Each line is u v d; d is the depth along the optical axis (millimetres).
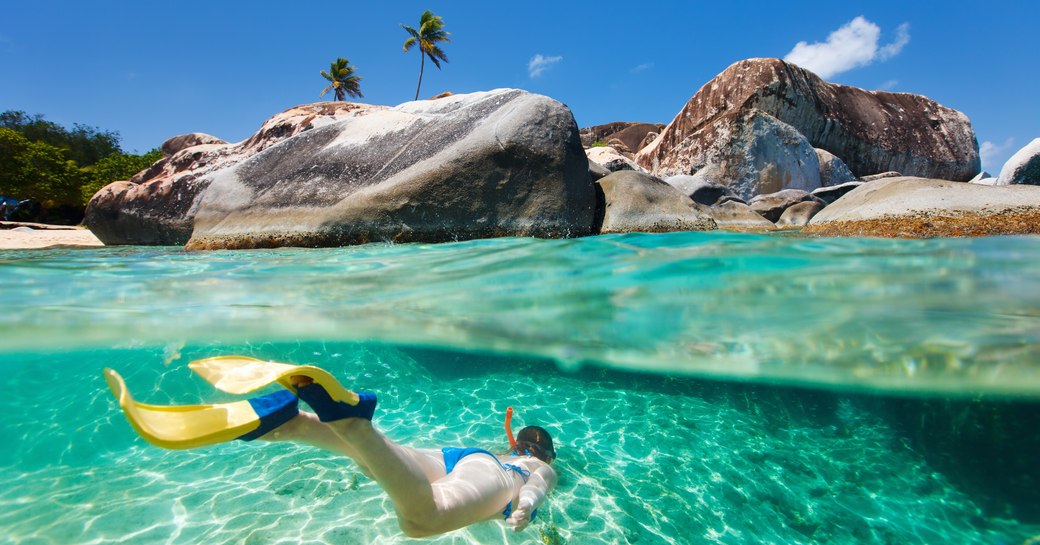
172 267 5699
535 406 5723
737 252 5074
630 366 6145
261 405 2291
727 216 10906
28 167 30094
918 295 3775
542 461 3855
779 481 4270
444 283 4770
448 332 5457
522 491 3348
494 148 8055
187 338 5469
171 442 1937
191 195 9539
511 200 7984
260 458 4242
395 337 5848
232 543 3143
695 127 20719
